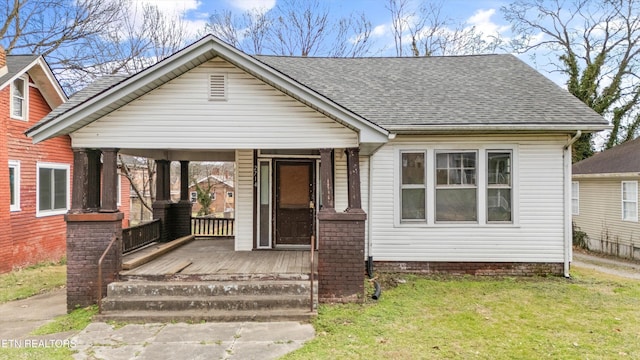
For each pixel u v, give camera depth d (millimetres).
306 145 6164
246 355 4234
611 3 18656
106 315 5328
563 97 8375
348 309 5723
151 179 18516
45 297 7125
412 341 4582
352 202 6160
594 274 8328
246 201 8336
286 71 9758
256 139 6156
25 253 10375
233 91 6164
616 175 12539
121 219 6129
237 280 5992
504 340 4621
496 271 7945
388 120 7586
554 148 7867
